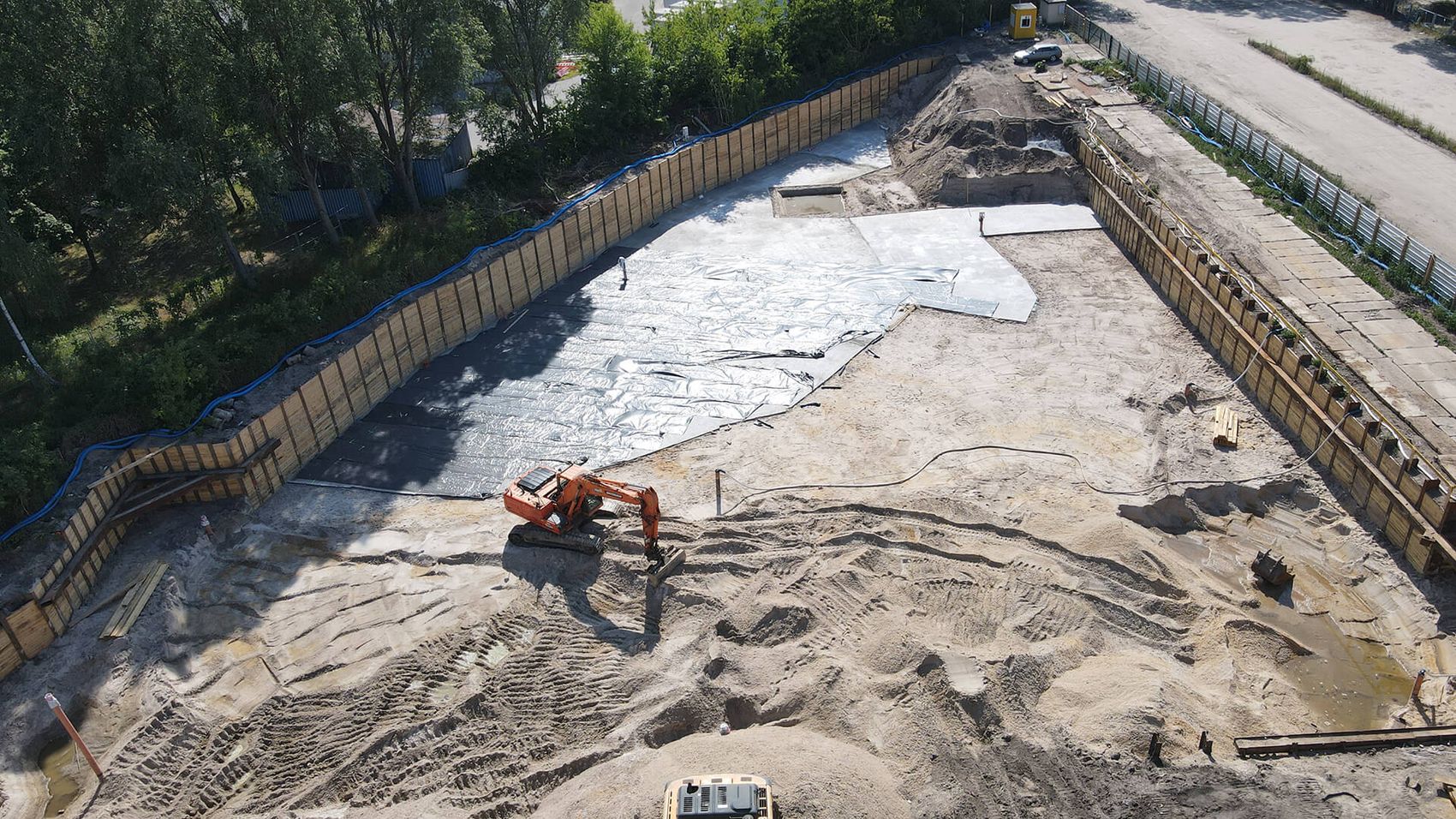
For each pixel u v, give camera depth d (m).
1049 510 29.25
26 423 30.89
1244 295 35.09
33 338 35.84
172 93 34.69
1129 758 21.08
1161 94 53.31
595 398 36.38
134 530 30.27
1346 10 65.88
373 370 36.34
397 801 22.39
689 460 32.88
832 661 24.20
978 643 24.84
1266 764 21.00
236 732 24.36
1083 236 45.47
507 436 34.69
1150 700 22.36
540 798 22.09
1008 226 46.59
